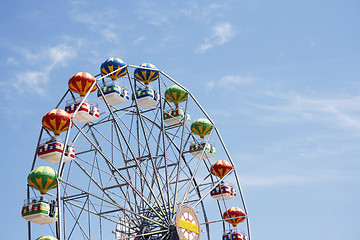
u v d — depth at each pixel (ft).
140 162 169.58
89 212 154.81
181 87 178.60
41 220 143.84
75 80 156.04
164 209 165.78
